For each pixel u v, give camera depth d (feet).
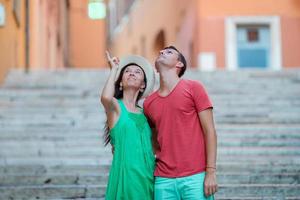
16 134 36.88
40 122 39.24
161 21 116.06
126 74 19.30
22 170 29.89
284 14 82.74
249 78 52.34
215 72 53.57
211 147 18.34
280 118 40.98
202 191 18.16
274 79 51.55
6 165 30.27
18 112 42.42
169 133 18.48
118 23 170.40
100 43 109.40
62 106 44.14
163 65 18.93
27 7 61.26
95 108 43.52
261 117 41.55
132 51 147.54
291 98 46.09
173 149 18.37
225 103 44.09
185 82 18.76
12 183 28.12
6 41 53.98
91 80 52.06
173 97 18.57
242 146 34.88
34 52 67.41
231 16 82.07
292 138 36.35
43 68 72.95
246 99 45.80
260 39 83.30
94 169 30.22
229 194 26.50
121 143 18.49
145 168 18.45
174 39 104.47
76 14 109.50
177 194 18.30
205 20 81.71
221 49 81.66
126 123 18.57
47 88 50.19
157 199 18.45
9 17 55.42
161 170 18.45
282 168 29.30
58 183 28.14
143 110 19.11
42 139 36.32
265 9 82.69
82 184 28.09
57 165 30.19
